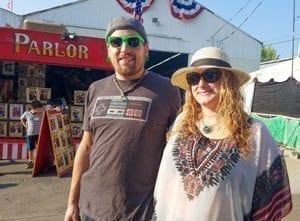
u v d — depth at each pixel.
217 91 2.25
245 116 2.23
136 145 2.71
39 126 9.25
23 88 10.94
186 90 2.43
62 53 10.62
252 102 15.92
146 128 2.71
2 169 9.12
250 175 2.10
